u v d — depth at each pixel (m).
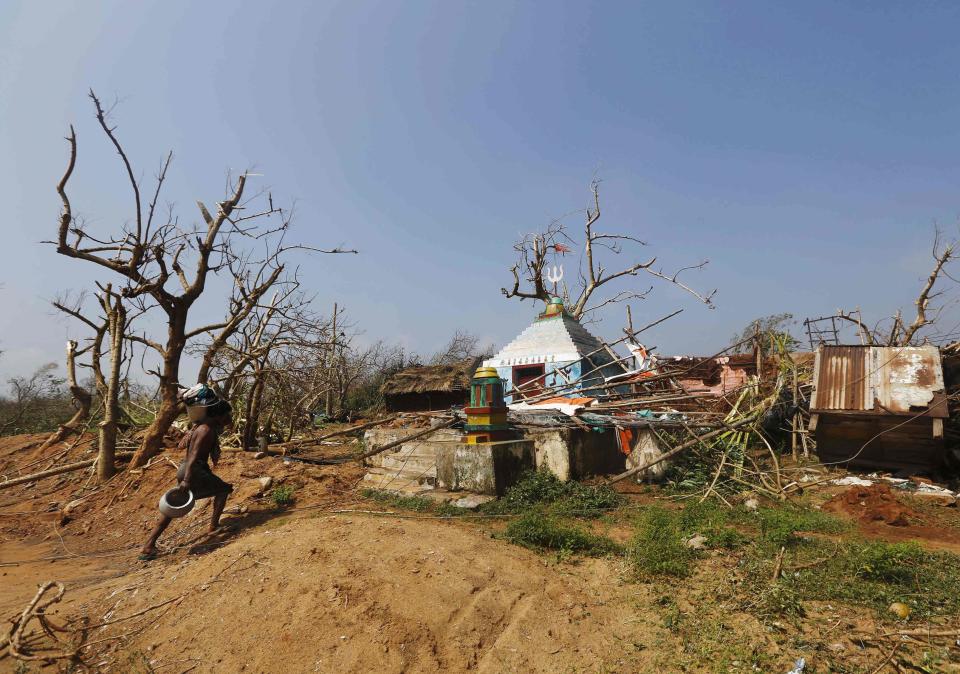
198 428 7.68
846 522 8.37
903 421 12.70
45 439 16.55
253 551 5.69
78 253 11.70
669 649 4.29
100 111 11.08
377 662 4.13
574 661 4.19
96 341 14.59
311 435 18.64
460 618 4.64
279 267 14.34
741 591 5.18
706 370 20.30
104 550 8.29
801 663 3.92
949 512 9.48
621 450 11.77
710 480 10.80
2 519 10.32
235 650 4.38
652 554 5.91
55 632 4.87
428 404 28.00
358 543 5.73
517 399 18.36
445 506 8.73
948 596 5.02
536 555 6.37
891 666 3.92
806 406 16.03
